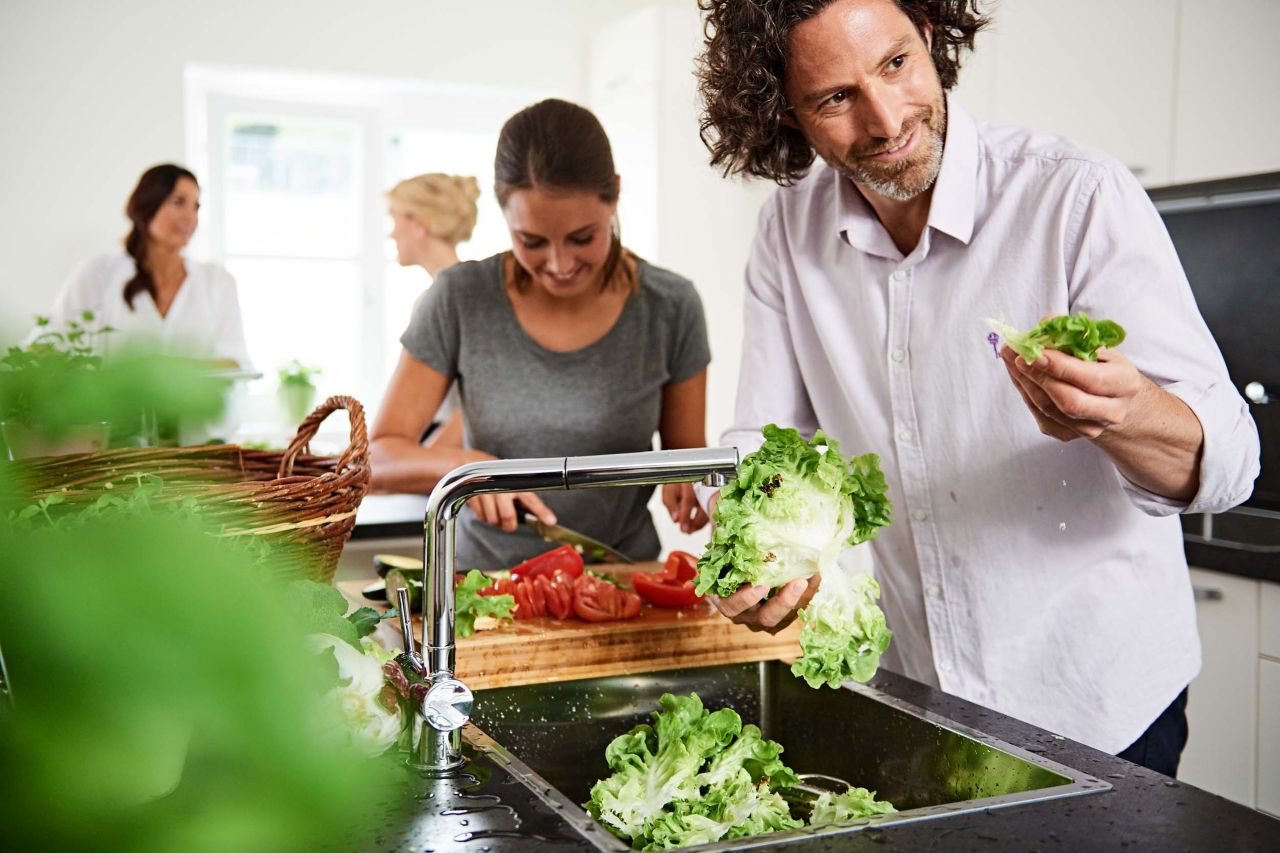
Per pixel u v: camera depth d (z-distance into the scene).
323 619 0.90
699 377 2.18
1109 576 1.42
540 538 2.11
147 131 4.12
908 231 1.50
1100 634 1.42
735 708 1.48
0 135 3.98
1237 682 2.25
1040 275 1.37
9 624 0.22
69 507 0.62
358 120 4.62
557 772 1.40
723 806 1.06
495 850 0.83
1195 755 2.34
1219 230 2.37
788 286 1.66
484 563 2.12
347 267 4.67
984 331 1.42
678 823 1.04
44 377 0.23
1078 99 2.66
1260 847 0.85
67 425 0.23
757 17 1.25
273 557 0.99
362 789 0.25
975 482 1.46
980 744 1.10
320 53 4.30
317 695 0.25
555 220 1.84
